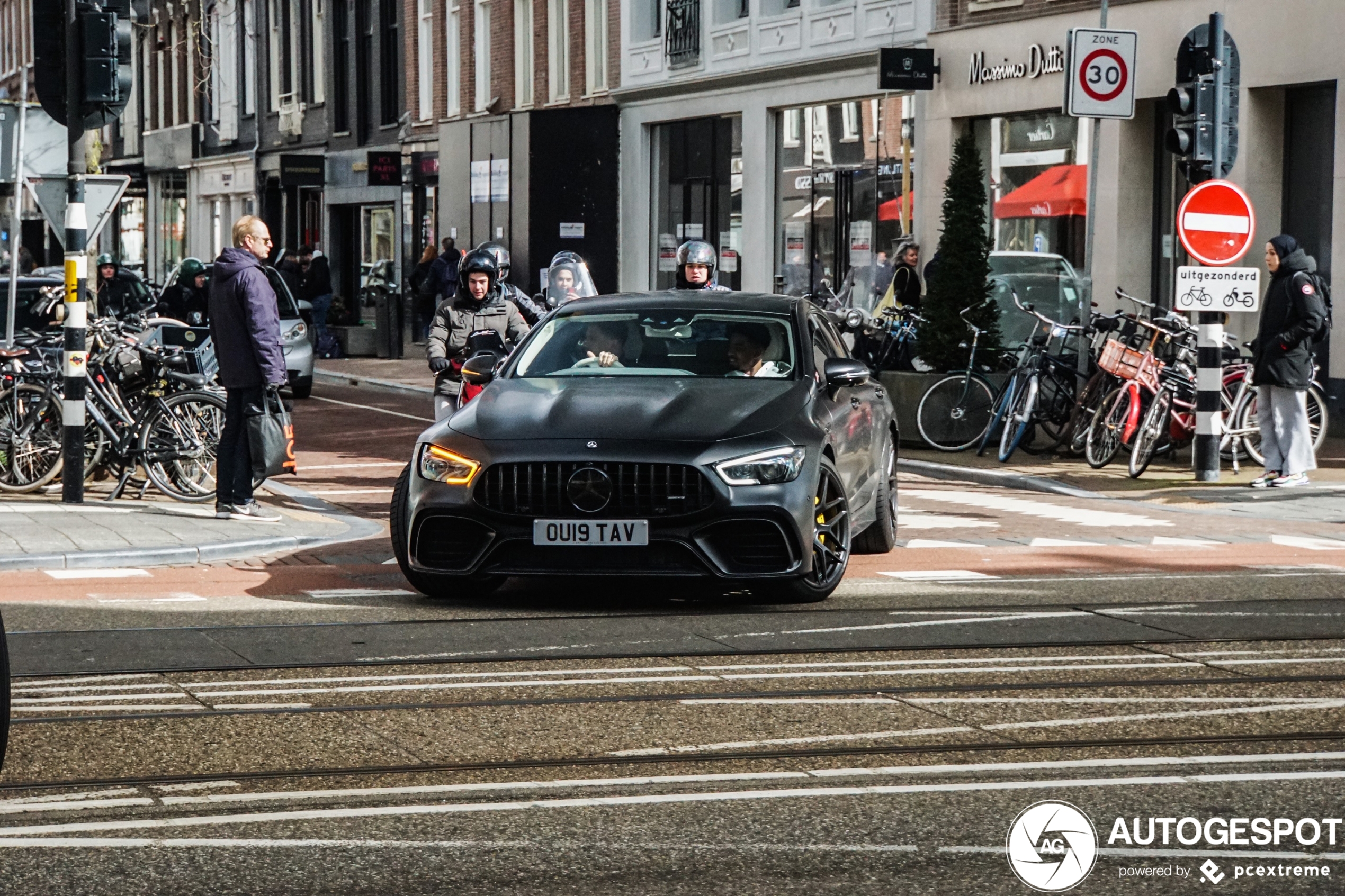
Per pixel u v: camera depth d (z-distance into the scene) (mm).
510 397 10125
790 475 9508
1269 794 6066
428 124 42969
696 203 33375
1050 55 23828
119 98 13742
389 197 43812
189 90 57594
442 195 39594
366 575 11188
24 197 44562
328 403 26141
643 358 10617
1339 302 20078
